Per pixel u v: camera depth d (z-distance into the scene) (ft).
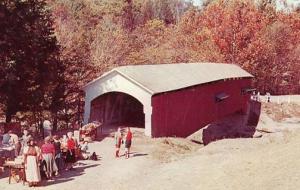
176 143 96.17
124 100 121.29
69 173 67.21
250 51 222.69
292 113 185.57
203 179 56.03
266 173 51.57
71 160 68.74
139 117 122.83
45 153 63.16
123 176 65.31
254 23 229.04
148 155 80.23
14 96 106.42
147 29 326.24
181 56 220.43
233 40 224.33
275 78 253.85
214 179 54.60
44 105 115.65
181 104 109.70
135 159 76.54
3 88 102.63
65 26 178.50
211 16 244.63
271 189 46.01
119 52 186.19
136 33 299.17
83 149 79.10
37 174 59.98
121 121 121.70
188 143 100.73
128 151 77.92
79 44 144.66
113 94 116.88
